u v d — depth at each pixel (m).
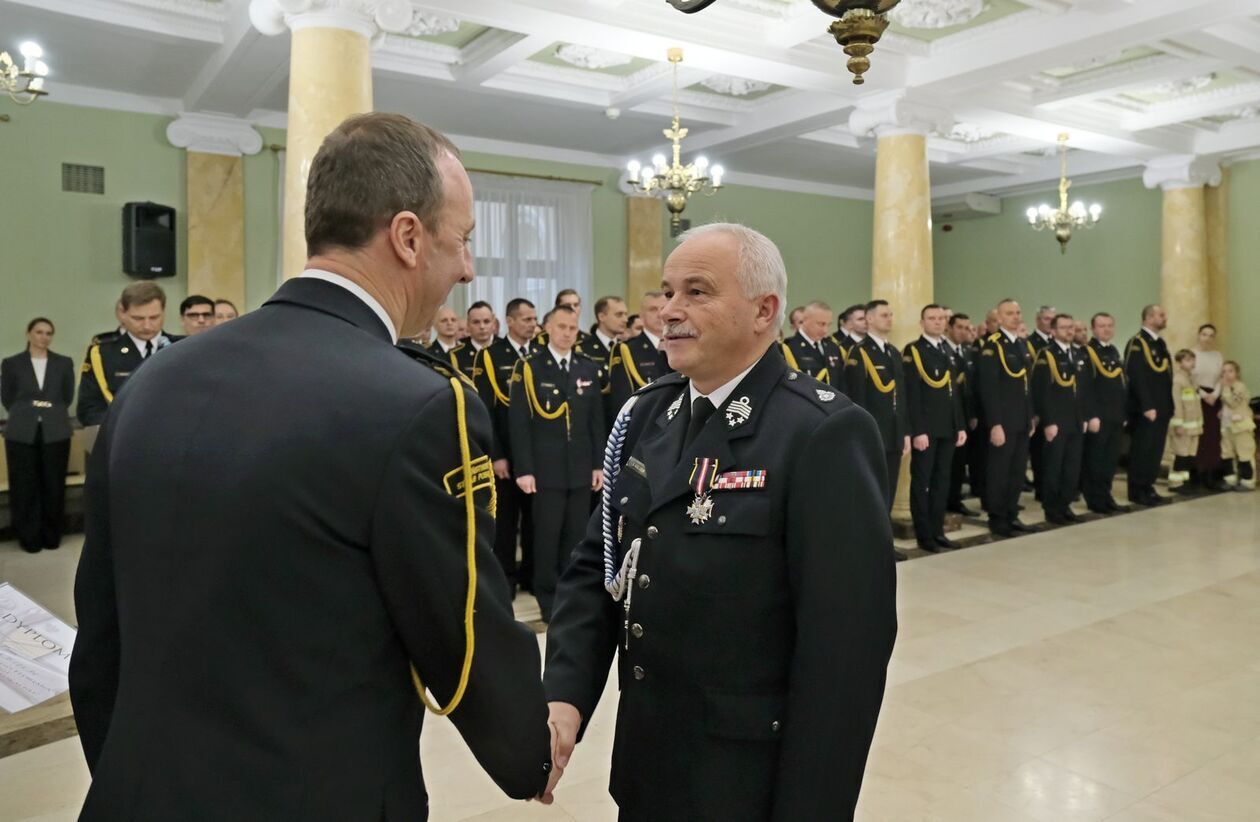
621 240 10.51
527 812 2.70
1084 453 7.49
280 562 0.88
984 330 8.34
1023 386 6.60
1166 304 9.73
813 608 1.26
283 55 6.23
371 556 0.92
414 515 0.92
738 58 6.17
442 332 5.80
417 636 0.95
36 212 7.42
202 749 0.87
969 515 7.40
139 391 0.99
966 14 6.00
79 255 7.61
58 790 2.81
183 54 6.65
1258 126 8.89
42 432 5.98
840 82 6.72
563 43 6.91
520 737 1.02
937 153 10.24
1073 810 2.69
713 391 1.43
